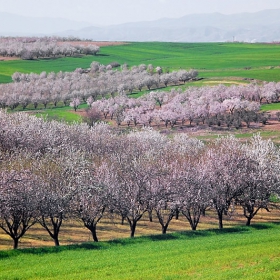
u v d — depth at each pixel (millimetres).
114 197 145250
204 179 160750
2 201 129625
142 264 99500
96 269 98125
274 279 78938
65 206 138000
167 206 160125
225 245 117875
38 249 122938
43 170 149250
